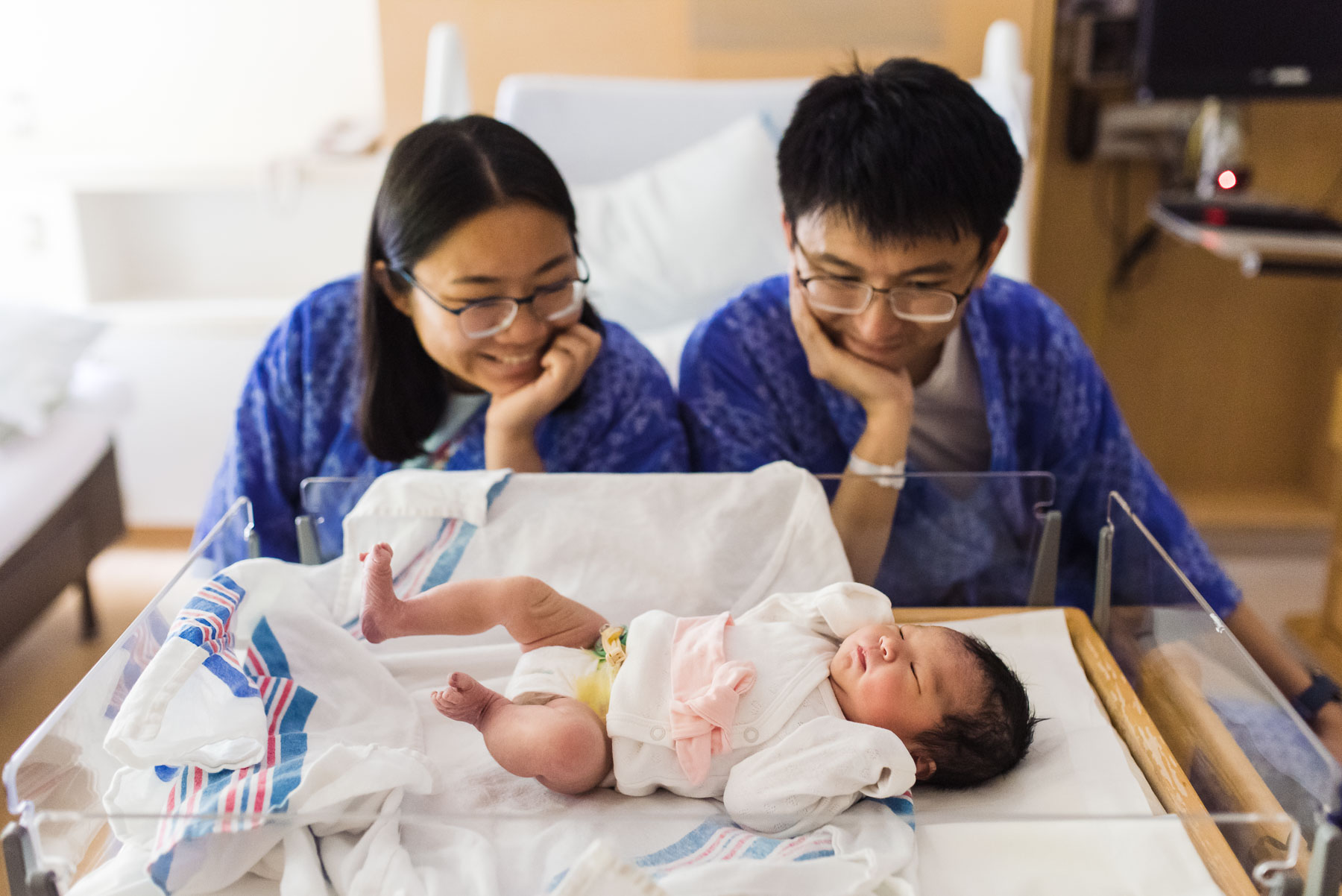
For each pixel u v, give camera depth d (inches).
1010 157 46.2
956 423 55.6
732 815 33.6
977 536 46.1
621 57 93.9
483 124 48.8
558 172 49.5
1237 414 110.7
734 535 44.4
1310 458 110.9
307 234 108.8
